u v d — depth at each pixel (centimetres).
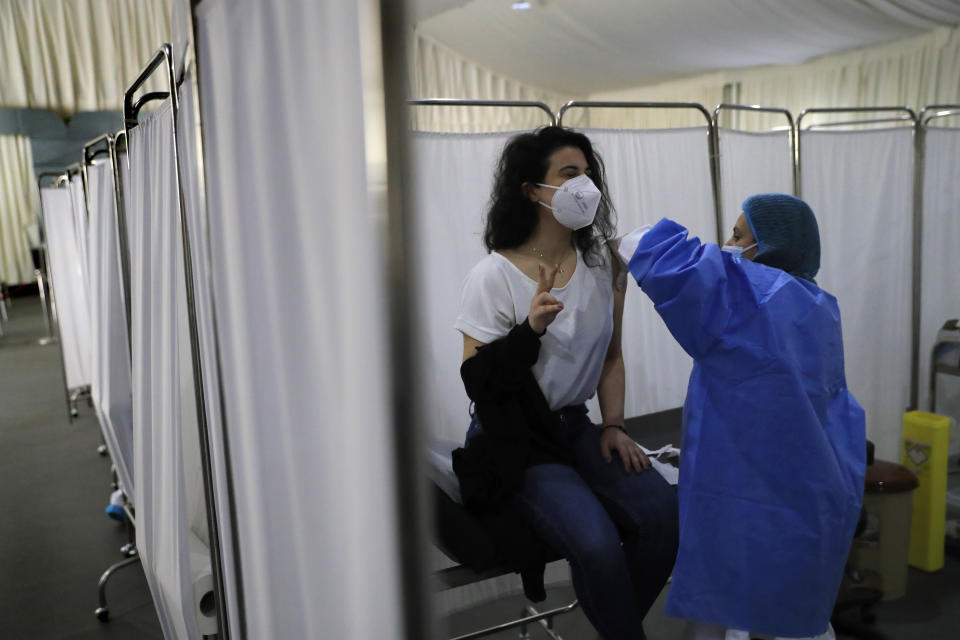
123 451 266
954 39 588
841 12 565
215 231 111
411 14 64
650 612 235
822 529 154
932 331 320
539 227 181
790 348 155
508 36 754
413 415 68
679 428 242
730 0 579
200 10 105
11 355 729
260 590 116
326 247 81
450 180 208
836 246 294
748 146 268
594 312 181
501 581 226
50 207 437
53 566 292
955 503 270
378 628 79
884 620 221
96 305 273
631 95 954
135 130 175
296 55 82
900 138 298
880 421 313
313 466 92
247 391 107
